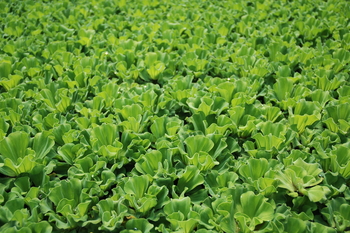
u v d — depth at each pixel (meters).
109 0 2.79
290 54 2.00
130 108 1.58
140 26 2.32
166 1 2.78
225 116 1.54
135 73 1.87
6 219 1.22
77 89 1.71
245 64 1.92
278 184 1.33
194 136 1.44
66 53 1.96
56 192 1.29
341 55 1.99
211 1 2.78
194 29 2.32
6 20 2.40
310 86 1.77
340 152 1.42
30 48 2.03
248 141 1.48
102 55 1.98
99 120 1.58
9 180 1.38
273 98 1.69
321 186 1.31
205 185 1.36
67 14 2.55
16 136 1.44
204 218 1.25
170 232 1.22
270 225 1.21
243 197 1.28
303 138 1.52
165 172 1.35
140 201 1.29
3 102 1.61
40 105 1.65
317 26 2.33
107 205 1.26
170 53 1.98
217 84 1.76
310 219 1.27
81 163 1.38
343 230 1.24
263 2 2.77
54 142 1.45
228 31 2.29
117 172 1.43
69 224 1.24
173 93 1.68
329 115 1.59
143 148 1.45
